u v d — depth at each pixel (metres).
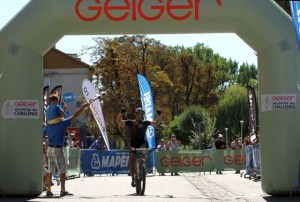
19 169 12.10
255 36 12.34
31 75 12.28
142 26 12.35
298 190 12.01
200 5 12.03
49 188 12.71
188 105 73.88
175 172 27.33
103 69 53.84
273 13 12.09
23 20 12.08
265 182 12.35
